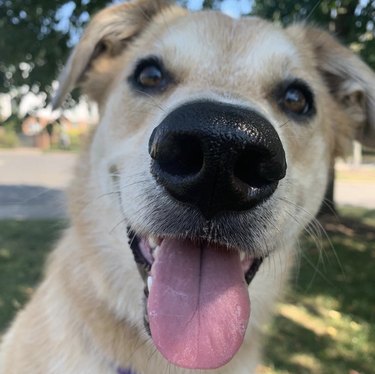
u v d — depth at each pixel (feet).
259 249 0.41
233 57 0.56
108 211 0.55
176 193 0.37
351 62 0.70
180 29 0.59
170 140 0.35
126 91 0.58
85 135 0.66
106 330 0.54
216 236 0.39
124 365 0.54
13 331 0.64
